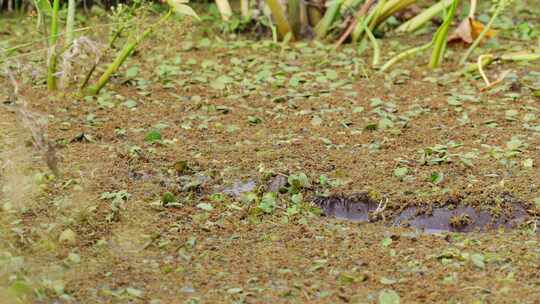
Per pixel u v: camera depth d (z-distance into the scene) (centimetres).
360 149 920
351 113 1015
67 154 890
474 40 1223
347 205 818
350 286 659
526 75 1130
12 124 869
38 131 732
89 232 740
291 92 1080
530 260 696
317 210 802
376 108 1023
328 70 1141
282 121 997
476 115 1008
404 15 1362
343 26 1289
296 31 1295
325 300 639
